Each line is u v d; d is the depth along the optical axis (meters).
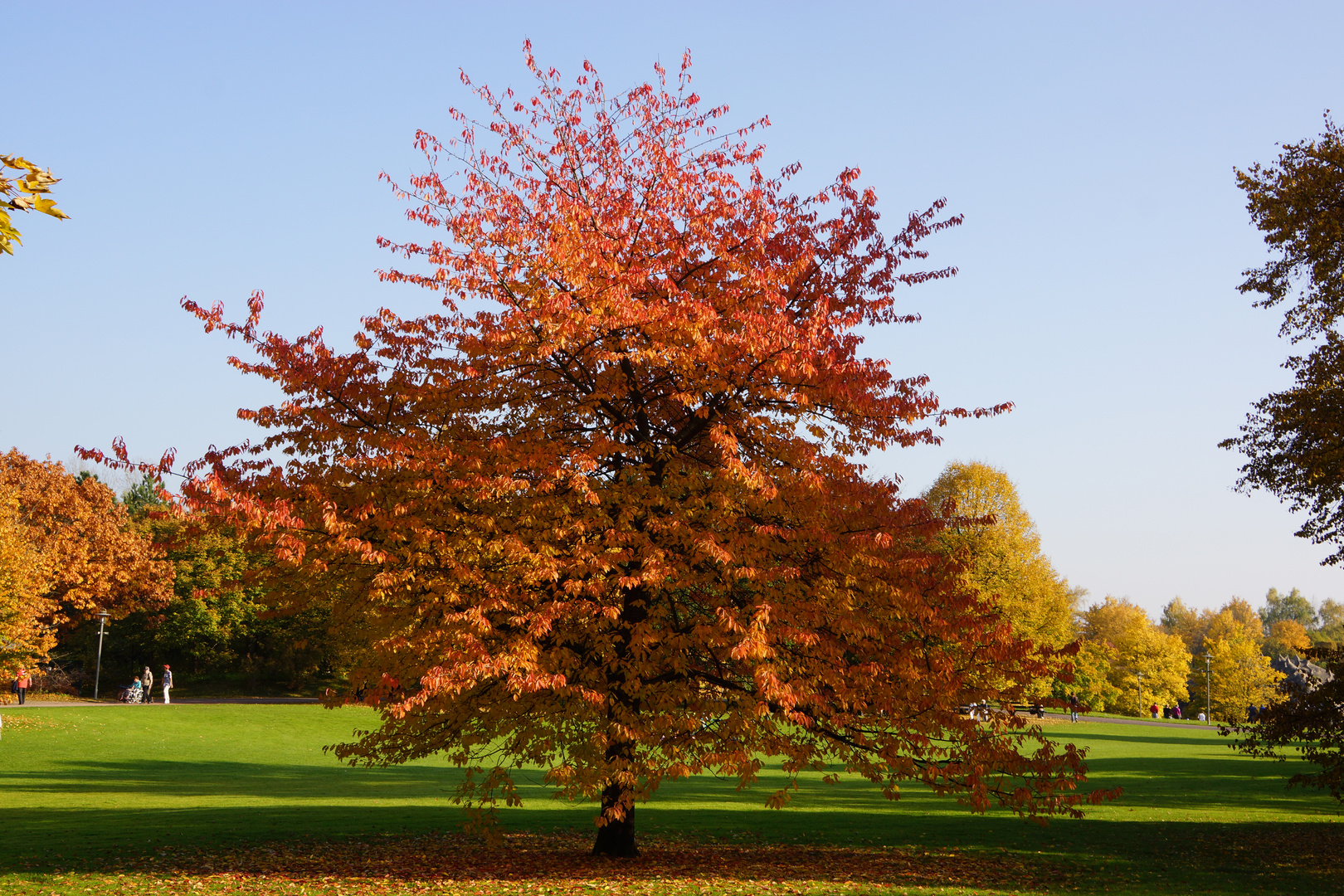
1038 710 12.72
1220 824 18.27
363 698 11.74
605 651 11.41
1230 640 93.06
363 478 11.51
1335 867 13.88
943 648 12.55
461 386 11.85
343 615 12.40
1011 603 42.25
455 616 10.19
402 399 11.89
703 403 12.10
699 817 18.17
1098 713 76.69
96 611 49.31
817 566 11.74
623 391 11.85
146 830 15.51
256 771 27.86
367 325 12.48
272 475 11.63
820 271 13.12
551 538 11.04
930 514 12.70
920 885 11.99
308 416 11.69
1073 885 12.30
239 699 48.22
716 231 12.75
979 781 12.10
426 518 11.20
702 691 12.08
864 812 19.73
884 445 12.18
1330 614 173.50
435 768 29.45
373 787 24.17
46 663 50.22
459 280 11.46
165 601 50.59
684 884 11.70
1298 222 17.59
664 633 11.47
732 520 11.37
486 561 10.95
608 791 12.58
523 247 11.65
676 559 11.24
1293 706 15.85
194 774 26.56
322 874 12.14
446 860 13.26
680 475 11.88
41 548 43.88
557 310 10.36
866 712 12.05
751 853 14.39
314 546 11.20
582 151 12.72
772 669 10.57
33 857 12.99
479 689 11.94
